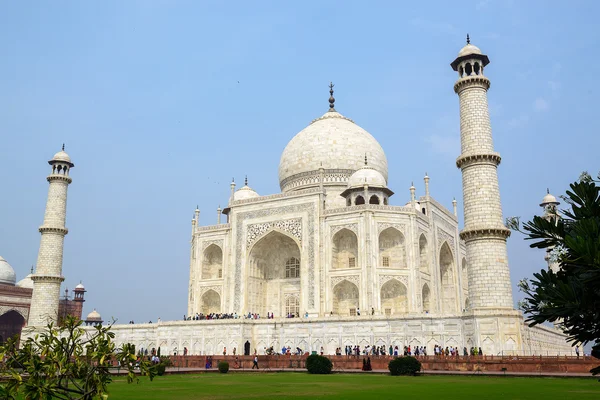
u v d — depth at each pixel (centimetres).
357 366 5622
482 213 5656
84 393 1770
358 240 8075
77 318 1911
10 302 11306
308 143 10244
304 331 7181
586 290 1372
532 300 1512
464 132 5978
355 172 9150
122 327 8531
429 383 3775
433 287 8525
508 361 4894
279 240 9112
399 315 6569
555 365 4706
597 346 1428
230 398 2725
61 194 9038
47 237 8800
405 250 8100
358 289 7875
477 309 5544
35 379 1677
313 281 8212
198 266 9488
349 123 10744
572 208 1512
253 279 9025
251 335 7538
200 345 7712
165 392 3114
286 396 2823
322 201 8581
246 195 10419
